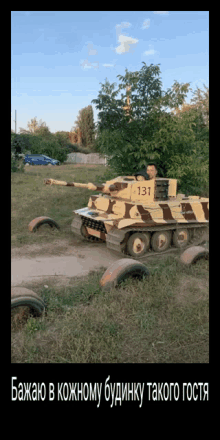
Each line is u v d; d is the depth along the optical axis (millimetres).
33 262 7012
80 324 4172
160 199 8219
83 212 8609
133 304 4684
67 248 8164
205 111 13570
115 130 10031
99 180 12148
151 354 3658
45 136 44188
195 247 6520
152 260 7297
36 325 4145
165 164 11062
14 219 10430
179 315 4461
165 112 10148
